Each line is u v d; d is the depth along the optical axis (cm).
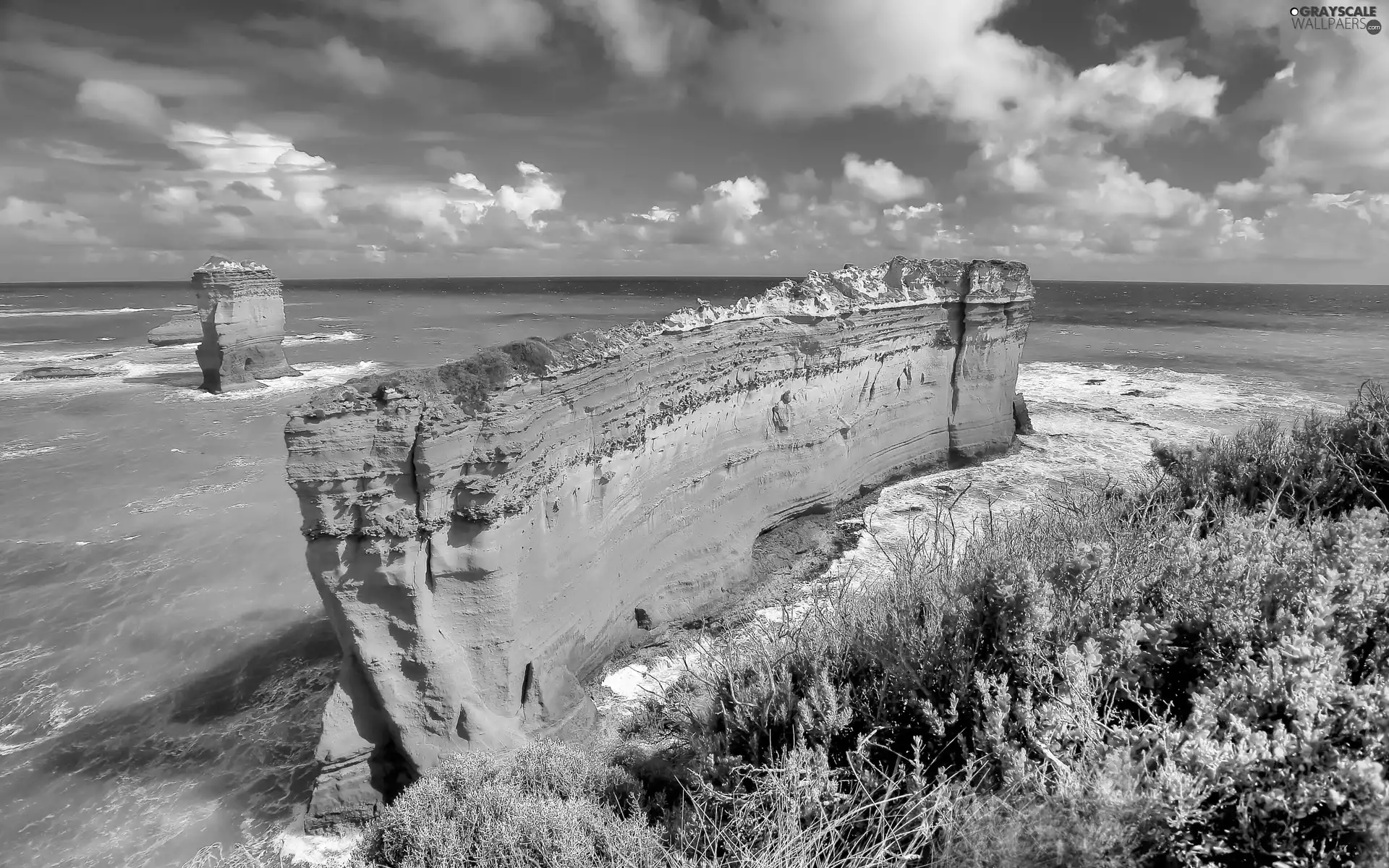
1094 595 488
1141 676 436
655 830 600
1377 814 285
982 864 336
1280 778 323
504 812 736
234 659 1537
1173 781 321
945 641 507
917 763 427
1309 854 302
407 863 722
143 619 1692
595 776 798
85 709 1380
